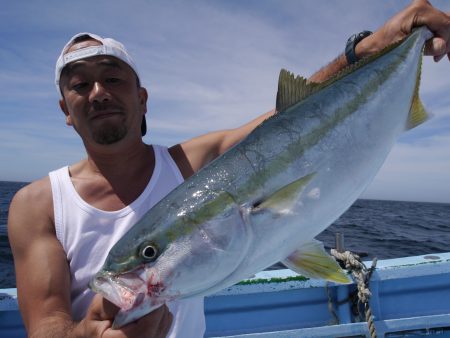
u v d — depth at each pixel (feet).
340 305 3.44
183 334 2.15
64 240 2.16
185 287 1.71
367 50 2.47
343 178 1.93
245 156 1.86
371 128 2.04
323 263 1.80
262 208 1.77
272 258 1.79
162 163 2.35
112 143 2.19
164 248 1.72
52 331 1.79
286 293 3.48
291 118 1.94
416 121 2.24
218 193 1.79
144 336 1.57
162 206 1.82
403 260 3.72
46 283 2.00
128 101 2.23
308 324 3.46
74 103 2.19
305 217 1.80
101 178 2.29
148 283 1.67
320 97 2.00
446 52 2.32
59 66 2.22
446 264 3.59
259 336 3.13
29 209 2.22
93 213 2.16
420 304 3.60
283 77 2.01
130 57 2.30
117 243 1.78
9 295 3.01
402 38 2.24
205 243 1.73
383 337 3.27
